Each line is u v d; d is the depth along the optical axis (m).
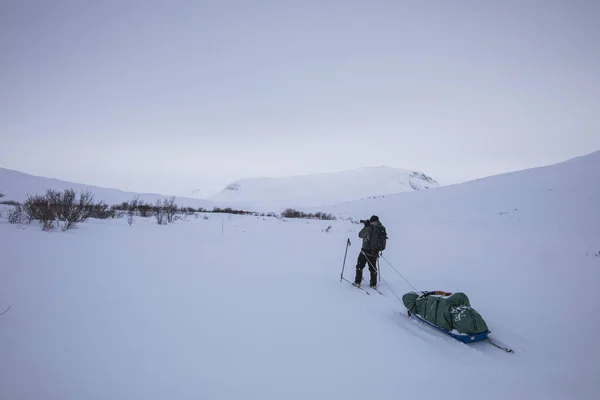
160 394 2.45
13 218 9.74
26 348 2.85
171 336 3.50
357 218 36.69
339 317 4.85
